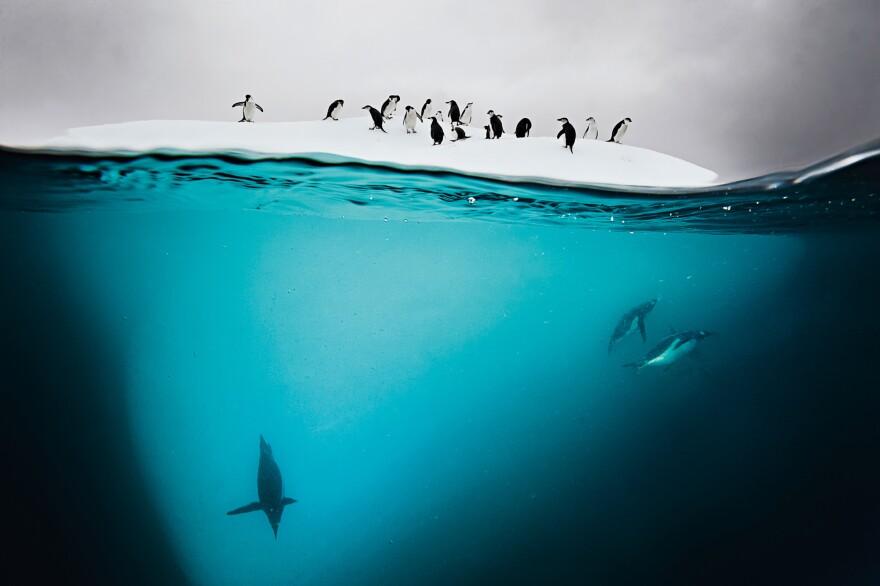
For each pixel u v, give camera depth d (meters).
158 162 7.01
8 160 6.91
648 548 9.16
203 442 12.91
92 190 9.27
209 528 10.86
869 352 16.64
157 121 7.33
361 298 16.05
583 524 9.86
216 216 12.66
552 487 10.91
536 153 7.21
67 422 10.57
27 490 9.18
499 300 19.22
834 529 9.28
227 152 6.57
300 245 14.74
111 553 9.16
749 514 9.75
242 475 12.70
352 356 15.94
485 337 19.19
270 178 8.15
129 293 14.15
